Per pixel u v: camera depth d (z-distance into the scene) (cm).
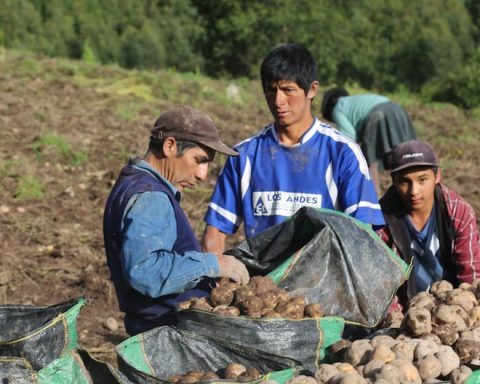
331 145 687
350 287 591
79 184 1777
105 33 8638
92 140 2147
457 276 748
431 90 4212
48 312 547
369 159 1308
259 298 552
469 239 738
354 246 596
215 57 7081
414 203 732
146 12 9088
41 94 2764
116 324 1070
